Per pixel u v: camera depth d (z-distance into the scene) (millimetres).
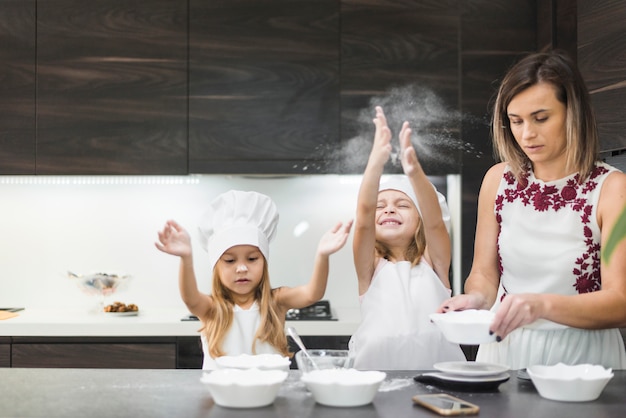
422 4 3117
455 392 1284
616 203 1564
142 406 1195
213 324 2033
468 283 1773
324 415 1133
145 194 3500
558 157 1645
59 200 3498
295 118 3115
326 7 3119
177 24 3117
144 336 2904
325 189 3502
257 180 3492
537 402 1206
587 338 1613
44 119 3115
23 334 2895
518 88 1565
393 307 1879
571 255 1631
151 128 3109
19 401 1232
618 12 2199
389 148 1773
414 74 3113
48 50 3117
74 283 3484
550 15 2924
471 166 3090
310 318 2965
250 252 2049
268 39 3115
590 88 2385
